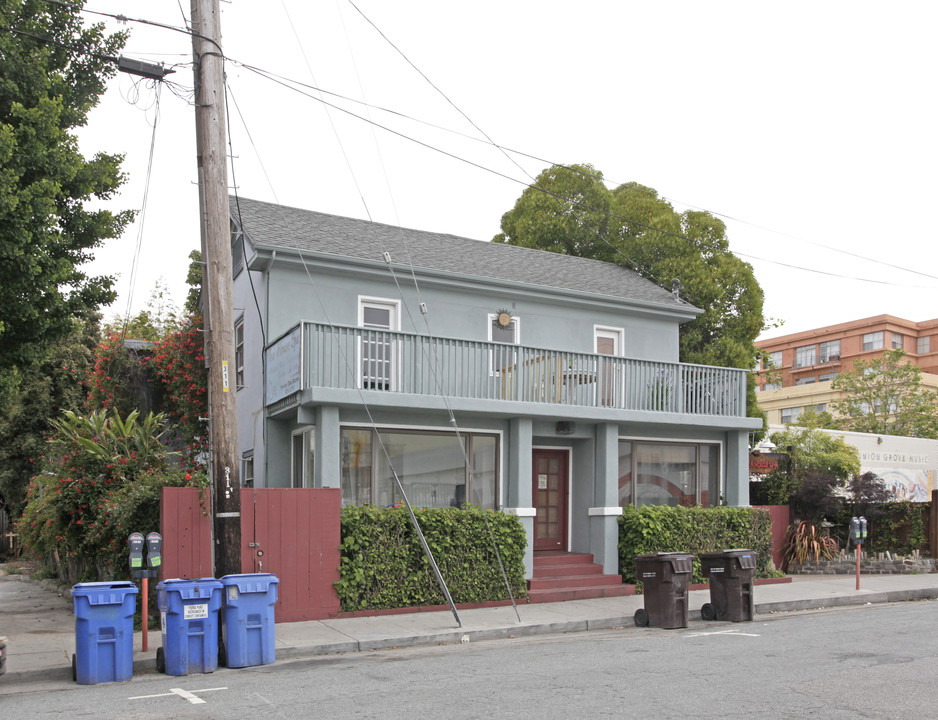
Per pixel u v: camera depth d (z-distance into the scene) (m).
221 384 10.19
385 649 10.57
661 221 24.75
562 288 17.75
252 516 11.99
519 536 14.12
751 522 16.72
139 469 13.42
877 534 20.03
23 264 10.30
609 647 10.10
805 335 72.31
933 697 7.13
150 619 11.59
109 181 12.18
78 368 27.02
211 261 10.30
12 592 17.23
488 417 15.07
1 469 26.20
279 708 7.04
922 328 68.75
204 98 10.46
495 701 7.13
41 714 7.06
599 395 15.89
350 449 14.02
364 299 15.95
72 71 12.46
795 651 9.44
